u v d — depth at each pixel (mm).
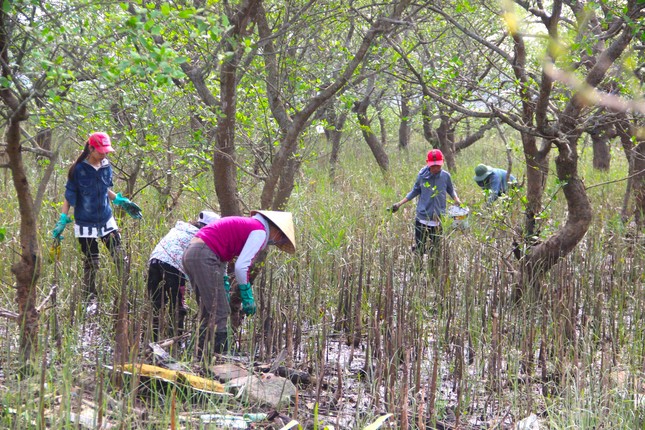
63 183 9891
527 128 6062
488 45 5965
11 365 4453
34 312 4375
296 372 4945
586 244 8570
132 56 3416
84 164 6250
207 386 4359
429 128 14758
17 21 3553
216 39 3979
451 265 7266
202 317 5172
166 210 8492
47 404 3859
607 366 4906
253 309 5121
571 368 5059
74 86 4566
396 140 22672
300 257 6891
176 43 5387
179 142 7855
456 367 5043
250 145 6965
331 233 7602
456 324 5926
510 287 6812
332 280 7090
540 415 4660
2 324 5246
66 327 5027
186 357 4828
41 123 4641
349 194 11836
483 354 5285
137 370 4207
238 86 6582
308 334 5895
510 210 6625
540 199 6898
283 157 5855
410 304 6016
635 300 6293
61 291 5992
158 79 3428
